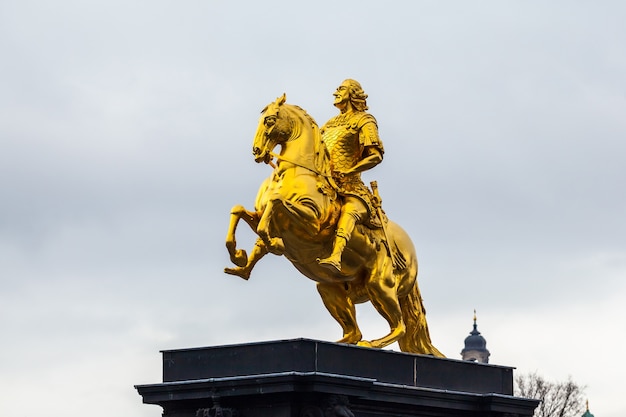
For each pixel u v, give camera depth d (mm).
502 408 31922
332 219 30922
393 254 32250
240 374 29234
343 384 28828
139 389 29906
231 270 30875
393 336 31828
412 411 30734
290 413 28594
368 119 31875
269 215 30031
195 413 29641
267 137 30781
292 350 28812
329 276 31438
